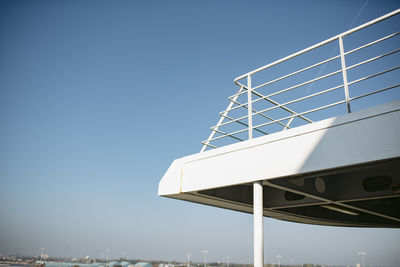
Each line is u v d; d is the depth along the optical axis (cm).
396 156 562
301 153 689
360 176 977
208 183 852
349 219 1433
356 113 632
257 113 861
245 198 1098
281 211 1222
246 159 784
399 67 609
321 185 964
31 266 13275
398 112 579
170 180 959
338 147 637
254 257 705
